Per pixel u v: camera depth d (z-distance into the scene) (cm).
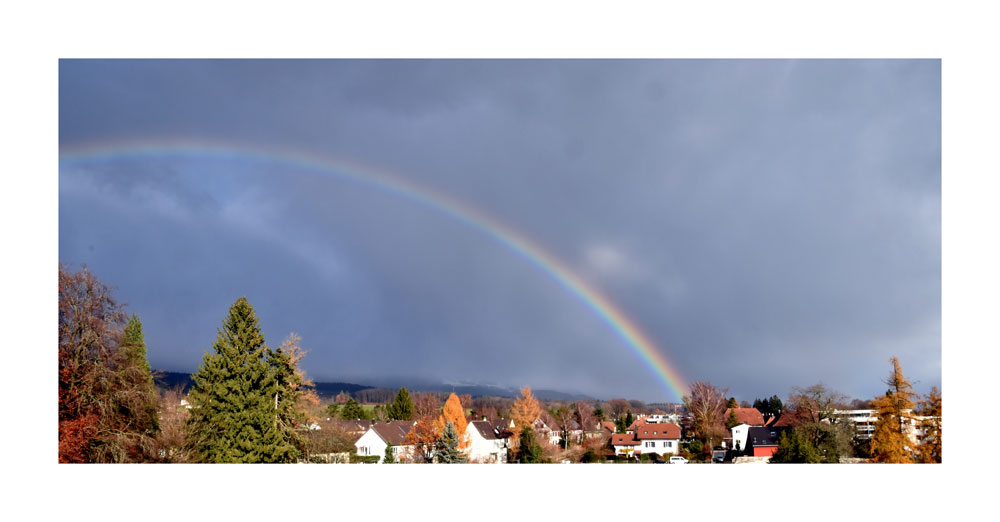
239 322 3475
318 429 3988
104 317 2997
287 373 3656
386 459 4556
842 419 4172
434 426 4781
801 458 3950
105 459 2886
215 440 3300
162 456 3203
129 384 3034
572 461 5069
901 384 3622
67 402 2838
